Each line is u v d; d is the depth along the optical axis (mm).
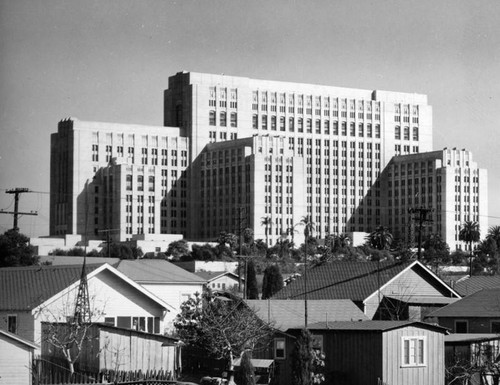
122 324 89375
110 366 75438
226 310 87438
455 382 81625
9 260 136125
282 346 84500
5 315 84750
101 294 88562
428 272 114750
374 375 77625
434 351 80312
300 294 113875
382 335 77688
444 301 110750
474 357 80938
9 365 65812
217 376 87375
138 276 103250
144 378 71500
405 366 78625
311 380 76938
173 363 78562
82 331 76688
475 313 99562
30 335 83125
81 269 88625
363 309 109312
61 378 72375
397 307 106062
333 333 80125
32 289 86562
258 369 85812
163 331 91375
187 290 105625
